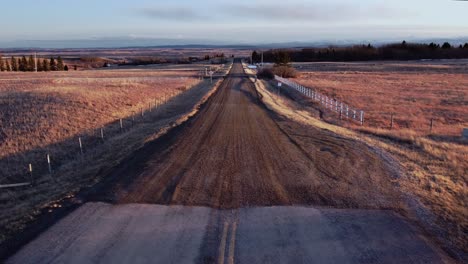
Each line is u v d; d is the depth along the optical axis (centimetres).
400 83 6406
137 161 1430
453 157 1479
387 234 805
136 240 775
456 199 1012
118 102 3700
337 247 748
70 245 755
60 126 2552
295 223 859
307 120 2552
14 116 2758
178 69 11712
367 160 1423
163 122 2573
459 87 5647
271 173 1245
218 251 729
